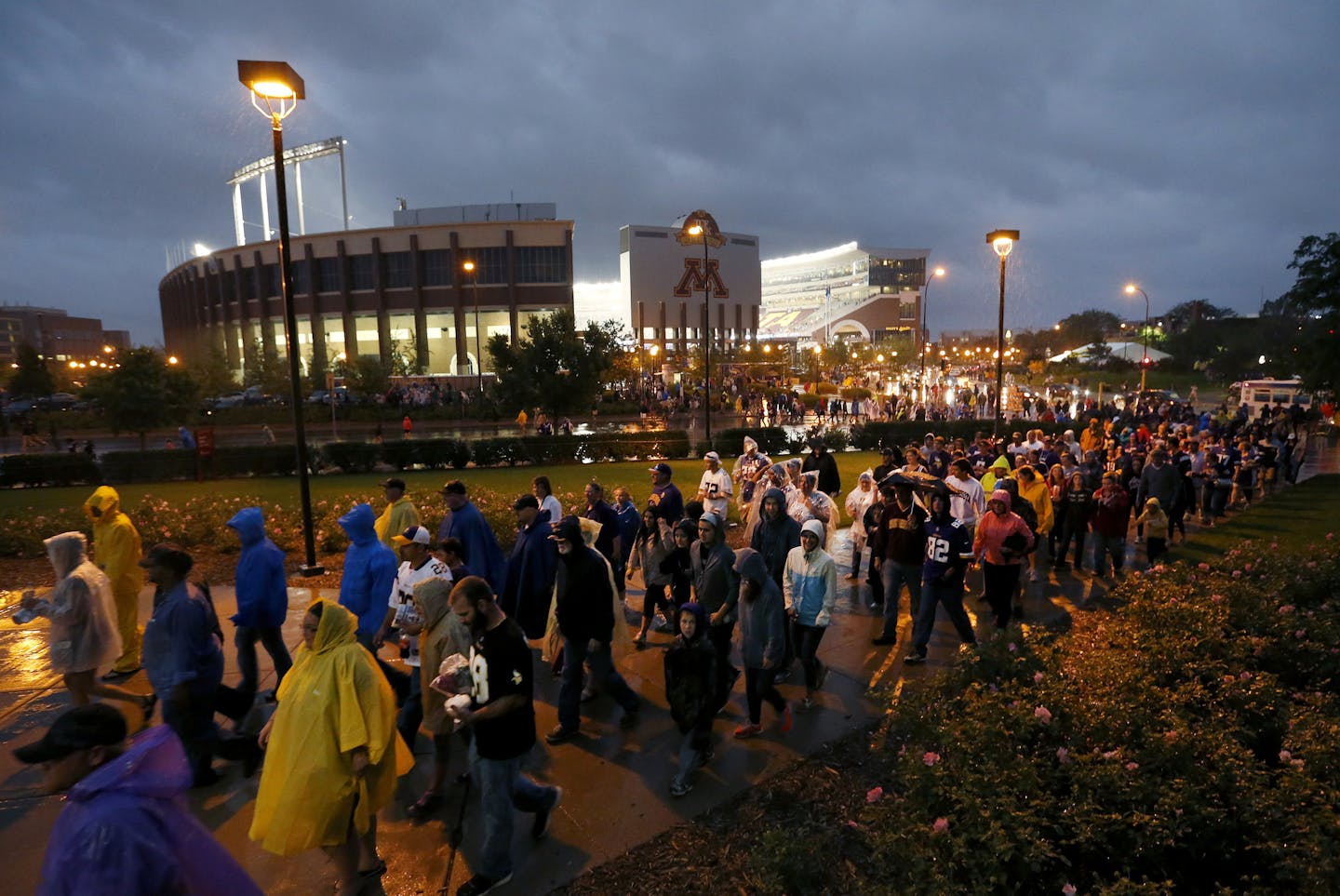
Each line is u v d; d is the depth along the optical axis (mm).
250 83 9234
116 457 20953
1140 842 3580
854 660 7090
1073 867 3748
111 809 2186
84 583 5254
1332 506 15031
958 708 4965
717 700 4773
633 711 5723
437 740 4551
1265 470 16703
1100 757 4176
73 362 72562
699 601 5719
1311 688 5637
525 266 65438
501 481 20594
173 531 11875
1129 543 12172
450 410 42688
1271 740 4812
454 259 64250
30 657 7168
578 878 3984
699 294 95125
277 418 40531
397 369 58125
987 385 55000
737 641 7699
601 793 4793
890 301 167750
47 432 38188
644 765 5141
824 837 4297
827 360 88062
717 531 5699
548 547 6434
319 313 67250
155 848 2203
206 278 77375
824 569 5980
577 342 34281
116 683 6449
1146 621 6379
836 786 4883
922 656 6980
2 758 5238
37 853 4145
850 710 6008
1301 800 3676
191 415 29828
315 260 66688
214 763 5090
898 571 7305
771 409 44875
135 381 27844
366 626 5453
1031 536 7137
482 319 66875
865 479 9945
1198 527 13297
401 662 6754
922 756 4211
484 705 3775
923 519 7262
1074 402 46875
